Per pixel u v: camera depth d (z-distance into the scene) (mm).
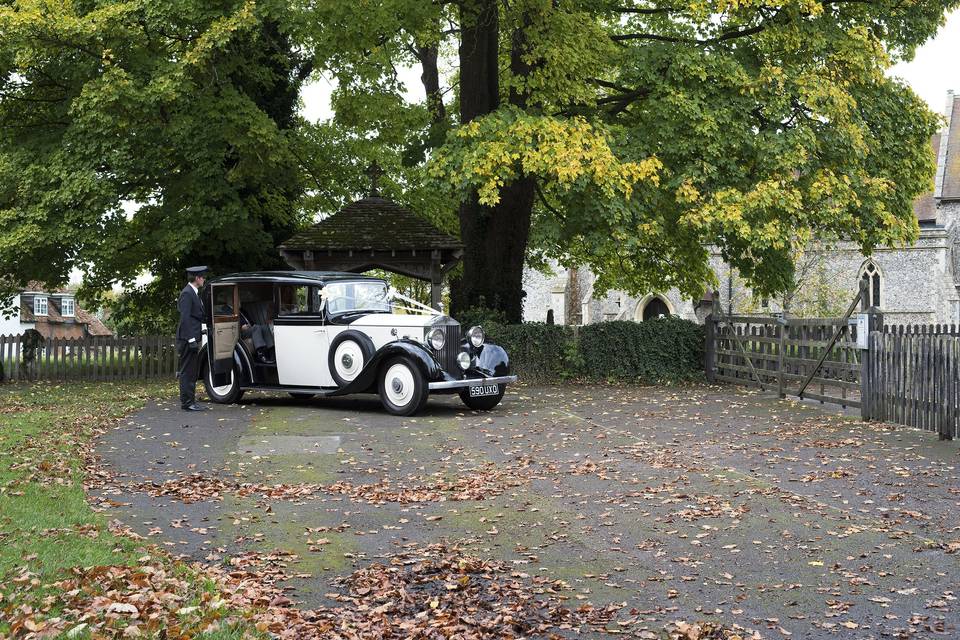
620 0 22969
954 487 9211
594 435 12453
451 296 28719
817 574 6430
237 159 24547
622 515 8094
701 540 7301
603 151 18391
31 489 8406
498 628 5387
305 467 10203
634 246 19625
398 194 28156
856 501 8617
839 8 22156
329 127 27266
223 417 13992
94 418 13609
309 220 29859
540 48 19734
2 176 21469
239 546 7117
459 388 15062
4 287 24344
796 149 19641
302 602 5848
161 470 9930
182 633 4812
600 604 5867
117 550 6504
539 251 31000
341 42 20469
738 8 19812
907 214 22047
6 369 23359
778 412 15359
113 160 21000
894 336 13539
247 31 21594
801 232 21391
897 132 21938
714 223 19578
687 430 13133
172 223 22547
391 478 9688
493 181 18422
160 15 21078
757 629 5410
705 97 19969
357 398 16891
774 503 8469
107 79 20312
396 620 5531
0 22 20000
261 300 15789
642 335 22359
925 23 21594
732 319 20766
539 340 22438
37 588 5406
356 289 15555
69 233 20750
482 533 7539
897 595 5977
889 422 13789
